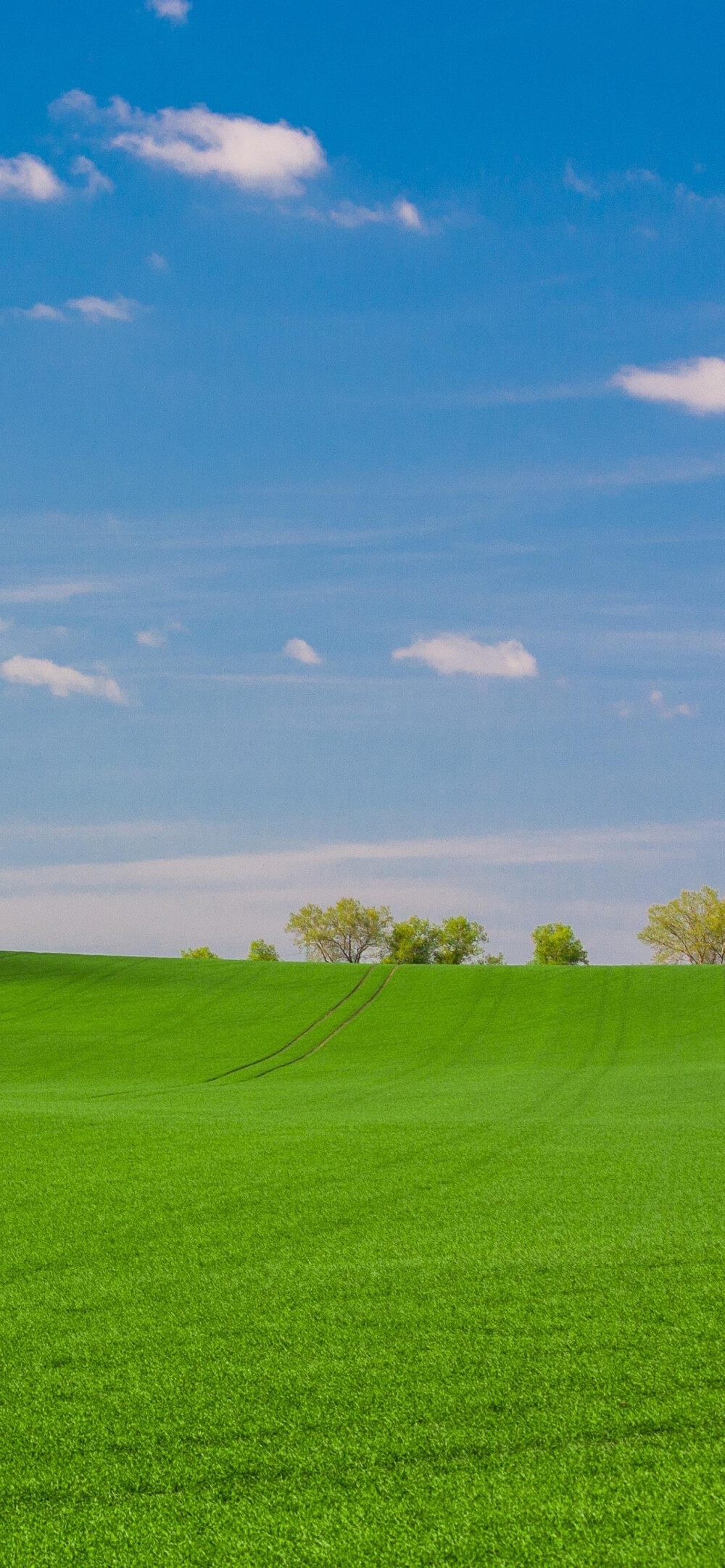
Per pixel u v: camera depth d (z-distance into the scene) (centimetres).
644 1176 1419
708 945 9919
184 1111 2525
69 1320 852
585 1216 1166
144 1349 780
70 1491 573
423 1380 697
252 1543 516
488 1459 585
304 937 11456
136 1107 2675
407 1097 3061
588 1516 523
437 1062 4841
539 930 11819
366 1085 3794
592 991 6506
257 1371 728
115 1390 705
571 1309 830
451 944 11594
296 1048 5319
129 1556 509
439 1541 509
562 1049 5094
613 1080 3522
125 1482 580
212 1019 6075
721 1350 722
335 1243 1079
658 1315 802
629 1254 984
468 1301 862
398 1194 1330
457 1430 621
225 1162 1605
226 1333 810
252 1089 3569
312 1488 565
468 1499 545
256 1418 652
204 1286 937
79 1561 506
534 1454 588
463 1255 1007
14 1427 653
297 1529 526
